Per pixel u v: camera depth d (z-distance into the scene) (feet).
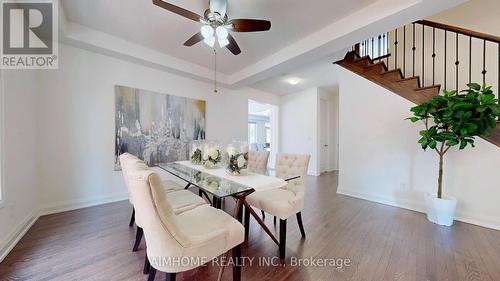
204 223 4.49
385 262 5.64
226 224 4.51
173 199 6.43
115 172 10.46
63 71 8.96
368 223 8.18
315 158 18.58
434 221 8.24
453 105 7.08
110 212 8.99
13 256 5.69
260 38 9.40
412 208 9.75
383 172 10.78
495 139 7.87
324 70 13.92
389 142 10.57
